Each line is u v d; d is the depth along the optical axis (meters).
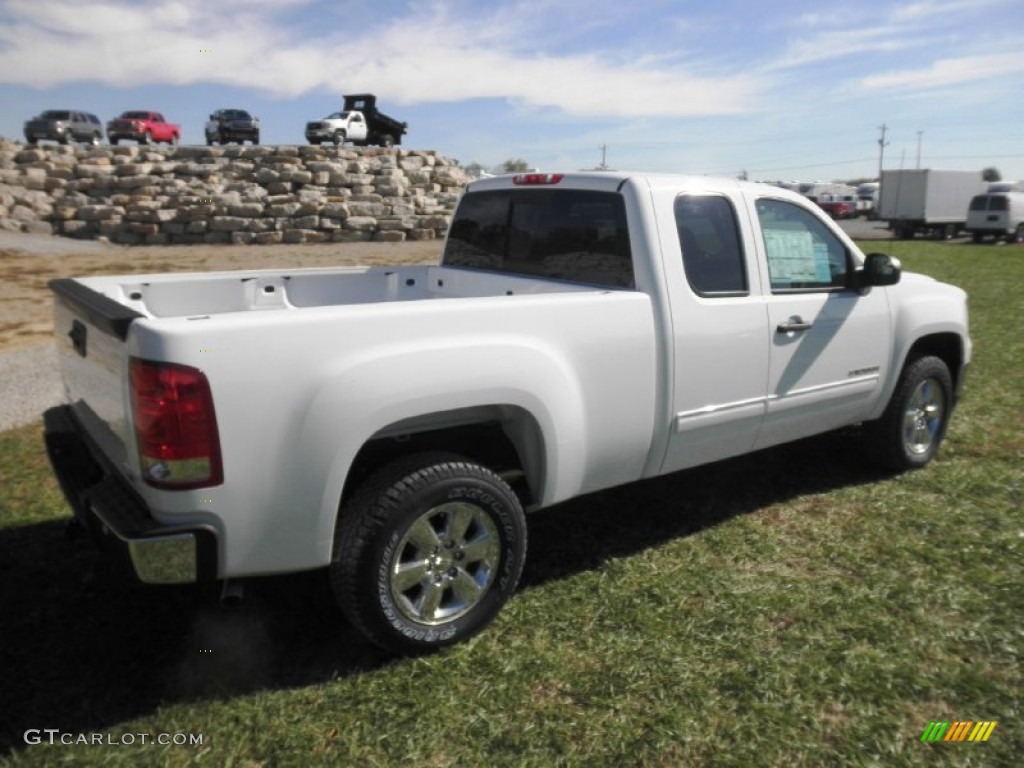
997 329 10.29
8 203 26.12
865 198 52.34
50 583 3.79
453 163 34.03
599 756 2.70
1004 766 2.66
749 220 4.17
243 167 28.88
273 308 4.63
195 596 3.70
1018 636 3.36
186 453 2.66
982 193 33.59
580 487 3.66
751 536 4.32
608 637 3.36
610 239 3.91
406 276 5.10
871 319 4.69
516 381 3.24
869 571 3.92
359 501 3.04
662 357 3.75
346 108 37.03
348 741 2.76
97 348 3.10
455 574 3.26
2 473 5.21
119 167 28.05
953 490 4.94
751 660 3.20
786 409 4.35
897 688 3.04
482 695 3.00
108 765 2.64
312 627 3.47
